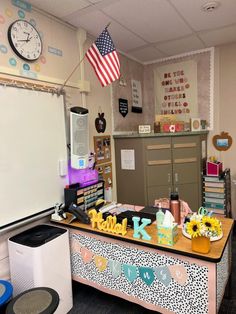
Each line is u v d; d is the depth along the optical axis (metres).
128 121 3.55
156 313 1.89
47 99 2.13
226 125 3.36
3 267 1.87
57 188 2.25
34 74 2.05
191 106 3.58
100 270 1.89
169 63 3.67
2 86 1.76
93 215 1.93
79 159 2.30
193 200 3.26
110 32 2.69
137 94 3.75
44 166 2.11
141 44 3.09
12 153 1.84
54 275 1.80
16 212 1.89
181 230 1.76
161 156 3.16
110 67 1.99
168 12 2.27
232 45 3.20
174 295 1.56
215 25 2.59
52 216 2.12
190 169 3.23
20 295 1.43
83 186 2.32
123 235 1.73
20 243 1.76
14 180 1.86
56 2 2.03
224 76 3.30
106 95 3.06
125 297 1.79
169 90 3.72
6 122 1.79
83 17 2.31
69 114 2.35
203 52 3.39
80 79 2.59
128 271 1.74
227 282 1.94
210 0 2.09
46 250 1.73
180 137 3.18
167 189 3.20
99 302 2.06
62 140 2.29
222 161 3.43
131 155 3.19
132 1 2.06
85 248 1.96
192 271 1.48
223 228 1.77
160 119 3.30
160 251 1.58
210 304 1.44
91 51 2.04
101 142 3.01
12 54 1.90
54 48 2.28
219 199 3.17
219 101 3.37
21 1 1.96
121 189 3.32
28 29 2.00
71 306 1.98
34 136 2.01
